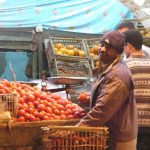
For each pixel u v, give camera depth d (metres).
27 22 7.00
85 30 7.45
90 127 3.36
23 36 6.98
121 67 3.55
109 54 3.59
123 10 7.68
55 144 3.31
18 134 3.55
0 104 3.68
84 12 7.45
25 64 7.26
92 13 7.50
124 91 3.48
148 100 4.30
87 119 3.46
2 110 3.68
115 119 3.59
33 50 7.05
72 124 3.74
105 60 3.63
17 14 6.95
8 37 6.90
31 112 3.78
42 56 7.18
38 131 3.60
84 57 6.79
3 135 3.51
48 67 7.03
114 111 3.47
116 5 7.64
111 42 3.56
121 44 3.59
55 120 3.66
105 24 7.57
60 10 7.26
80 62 6.76
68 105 4.04
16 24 6.93
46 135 3.29
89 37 7.49
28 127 3.55
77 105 4.18
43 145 3.34
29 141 3.60
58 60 6.66
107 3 7.59
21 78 7.27
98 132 3.37
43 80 5.25
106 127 3.45
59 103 4.10
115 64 3.58
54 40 6.89
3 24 6.86
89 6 7.48
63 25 7.28
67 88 5.14
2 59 7.19
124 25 5.32
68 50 6.79
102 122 3.46
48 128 3.30
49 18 7.17
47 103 3.97
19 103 3.85
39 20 7.09
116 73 3.49
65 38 6.98
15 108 3.73
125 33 4.45
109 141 3.64
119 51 3.59
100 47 3.64
